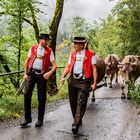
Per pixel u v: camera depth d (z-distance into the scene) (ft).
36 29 41.09
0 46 39.45
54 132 23.99
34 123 26.21
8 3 35.73
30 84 24.85
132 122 27.04
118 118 28.35
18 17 36.60
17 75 39.65
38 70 24.80
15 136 22.77
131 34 87.71
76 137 23.03
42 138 22.58
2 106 30.66
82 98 23.41
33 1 37.01
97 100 37.01
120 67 38.45
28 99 24.94
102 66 36.78
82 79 23.66
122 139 22.76
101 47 85.71
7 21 37.06
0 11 37.14
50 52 25.04
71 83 23.99
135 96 25.20
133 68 37.93
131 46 88.33
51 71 24.84
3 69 40.88
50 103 35.12
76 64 23.73
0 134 23.11
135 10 85.87
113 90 45.01
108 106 33.50
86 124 26.37
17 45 39.83
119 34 89.40
